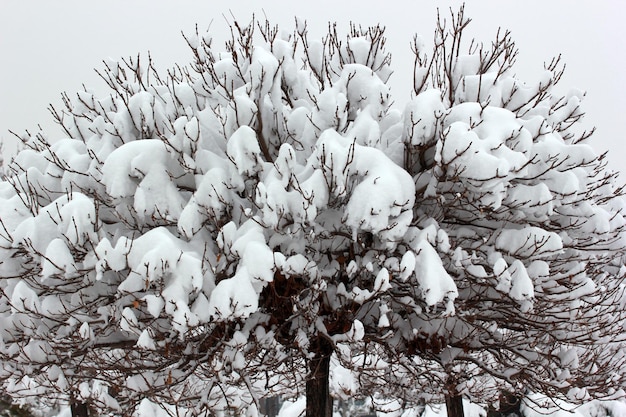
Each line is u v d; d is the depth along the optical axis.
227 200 5.88
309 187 5.50
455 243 6.50
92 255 5.42
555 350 7.75
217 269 5.81
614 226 7.63
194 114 6.97
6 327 6.46
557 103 7.89
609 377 7.71
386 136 7.07
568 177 6.28
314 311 6.12
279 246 6.15
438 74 7.61
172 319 5.07
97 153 6.70
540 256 6.29
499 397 9.24
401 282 6.55
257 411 5.95
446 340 6.81
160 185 5.80
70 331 6.21
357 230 5.72
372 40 7.54
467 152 5.44
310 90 7.61
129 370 6.19
